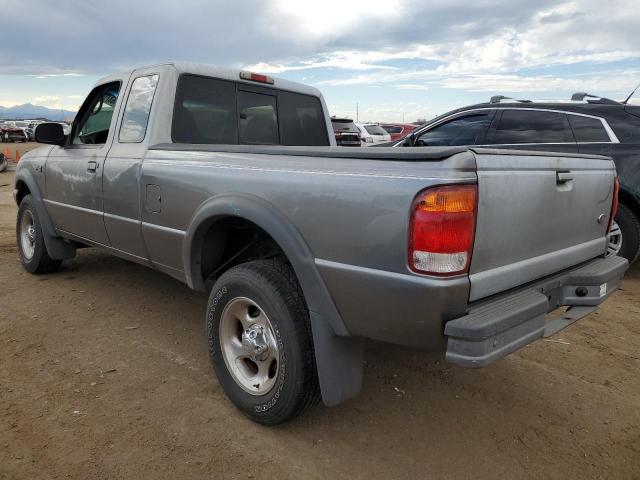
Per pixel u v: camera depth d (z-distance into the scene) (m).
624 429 2.96
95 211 4.16
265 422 2.79
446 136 6.64
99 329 4.10
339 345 2.52
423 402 3.17
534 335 2.35
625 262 3.21
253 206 2.70
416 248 2.11
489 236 2.23
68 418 2.88
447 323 2.12
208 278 3.36
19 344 3.79
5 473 2.42
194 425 2.85
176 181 3.25
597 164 3.10
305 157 2.58
